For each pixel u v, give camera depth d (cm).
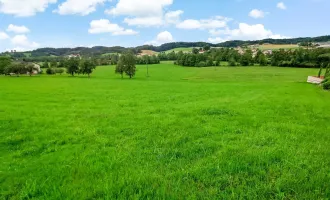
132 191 589
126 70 10944
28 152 912
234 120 1384
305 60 13725
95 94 3055
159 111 1720
